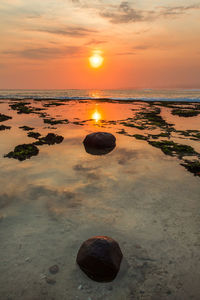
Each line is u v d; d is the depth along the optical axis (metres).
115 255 3.38
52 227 4.36
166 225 4.45
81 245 3.67
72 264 3.49
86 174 6.92
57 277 3.24
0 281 3.16
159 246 3.87
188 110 22.16
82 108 24.77
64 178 6.61
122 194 5.70
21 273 3.29
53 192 5.74
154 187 6.08
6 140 10.92
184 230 4.30
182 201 5.36
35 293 2.99
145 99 37.44
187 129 13.74
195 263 3.50
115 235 4.16
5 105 27.11
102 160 8.20
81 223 4.51
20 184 6.17
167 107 25.52
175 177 6.73
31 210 4.93
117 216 4.76
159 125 15.00
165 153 9.02
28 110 21.94
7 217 4.66
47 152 9.06
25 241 3.96
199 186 6.14
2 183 6.21
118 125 15.00
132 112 21.55
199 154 8.88
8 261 3.51
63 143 10.46
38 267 3.41
